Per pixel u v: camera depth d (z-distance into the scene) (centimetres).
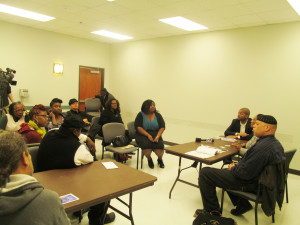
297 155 414
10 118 320
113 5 387
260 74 449
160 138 416
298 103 410
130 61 683
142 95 657
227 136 399
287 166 285
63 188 157
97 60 711
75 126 197
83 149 202
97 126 341
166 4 367
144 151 402
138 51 660
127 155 439
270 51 436
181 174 385
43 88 598
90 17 461
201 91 533
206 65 522
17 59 547
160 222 248
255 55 454
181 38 563
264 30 441
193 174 387
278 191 229
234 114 486
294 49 410
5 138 87
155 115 430
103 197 149
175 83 580
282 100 427
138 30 541
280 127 430
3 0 386
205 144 329
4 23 519
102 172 189
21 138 91
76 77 665
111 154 475
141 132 408
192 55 545
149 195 306
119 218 250
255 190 230
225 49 492
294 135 416
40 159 199
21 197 79
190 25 477
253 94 460
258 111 455
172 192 317
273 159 217
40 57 585
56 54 614
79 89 677
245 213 275
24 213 80
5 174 82
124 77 703
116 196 156
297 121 412
